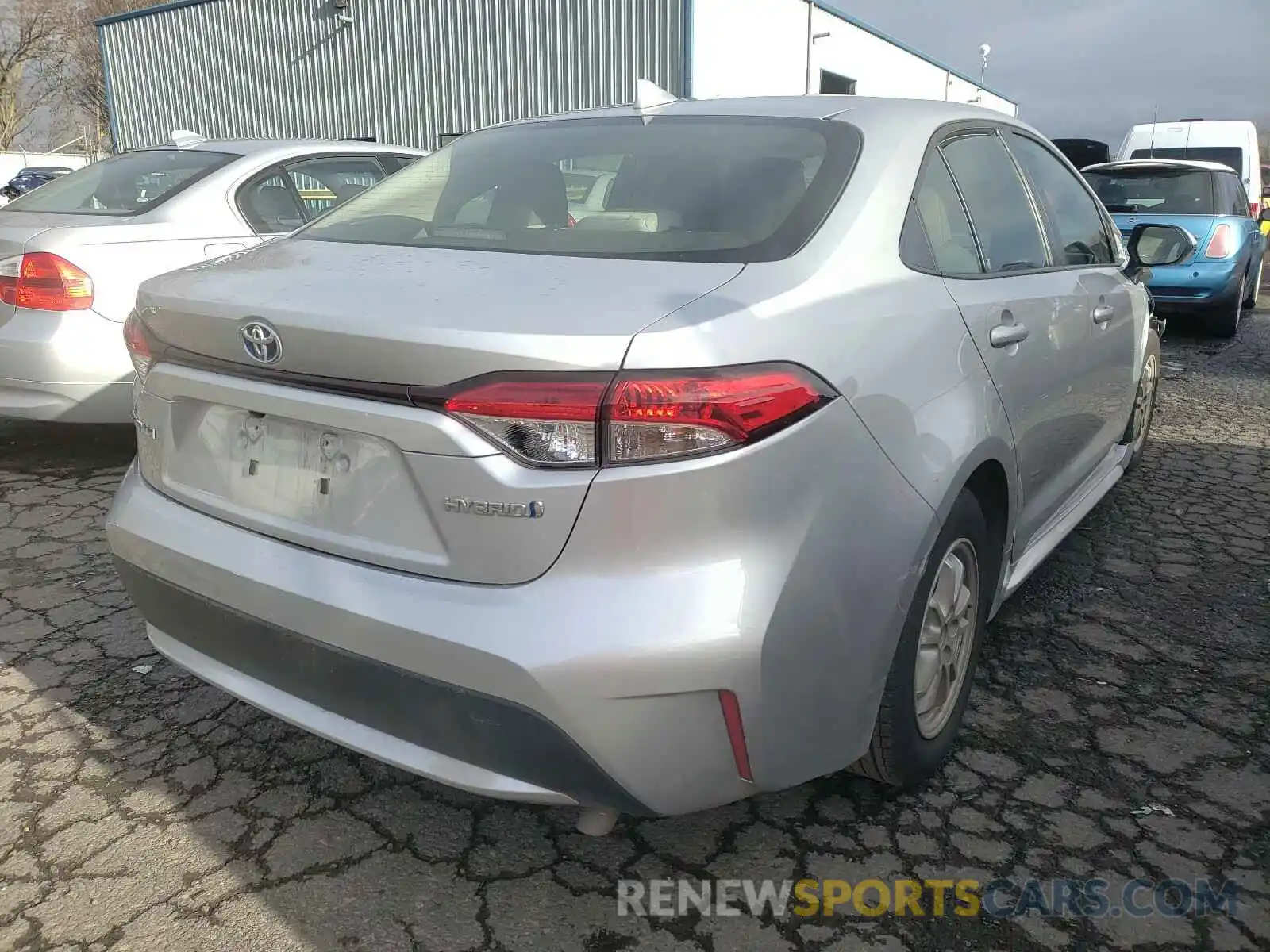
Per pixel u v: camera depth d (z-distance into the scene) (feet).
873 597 6.36
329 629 6.17
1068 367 9.73
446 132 61.93
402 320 5.77
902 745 7.28
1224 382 24.30
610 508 5.45
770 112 8.75
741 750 5.86
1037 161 10.92
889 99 9.05
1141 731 8.81
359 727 6.38
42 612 11.00
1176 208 29.66
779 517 5.74
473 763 5.97
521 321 5.65
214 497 7.06
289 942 6.37
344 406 6.01
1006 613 11.15
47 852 7.20
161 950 6.30
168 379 7.11
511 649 5.52
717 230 7.06
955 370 7.31
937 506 6.81
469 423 5.59
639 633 5.45
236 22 67.26
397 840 7.38
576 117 9.69
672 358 5.47
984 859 7.16
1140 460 16.83
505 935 6.44
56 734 8.70
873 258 7.09
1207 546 13.25
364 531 6.18
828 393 6.03
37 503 14.47
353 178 18.72
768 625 5.68
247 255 7.89
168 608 7.28
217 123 70.59
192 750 8.50
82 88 178.19
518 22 57.67
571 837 7.43
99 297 14.53
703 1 54.49
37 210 16.60
